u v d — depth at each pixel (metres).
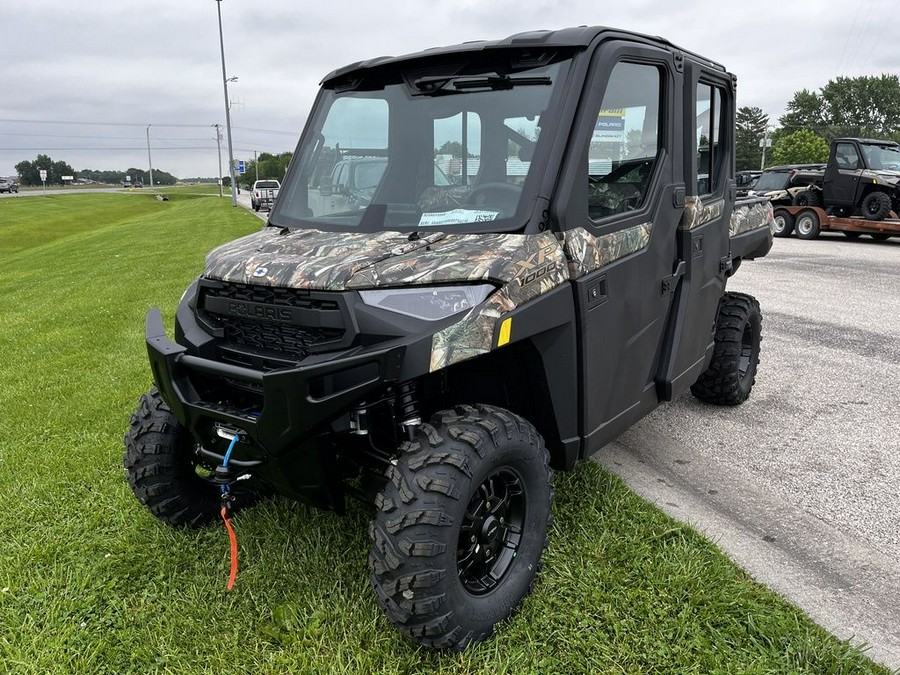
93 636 2.75
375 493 2.85
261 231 3.41
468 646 2.56
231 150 43.28
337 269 2.54
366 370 2.37
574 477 3.88
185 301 3.15
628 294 3.24
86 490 3.94
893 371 6.09
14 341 8.09
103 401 5.47
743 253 5.00
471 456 2.47
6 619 2.85
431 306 2.45
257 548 3.27
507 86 2.97
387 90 3.30
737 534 3.44
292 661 2.55
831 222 16.31
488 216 2.83
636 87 3.24
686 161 3.78
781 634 2.65
